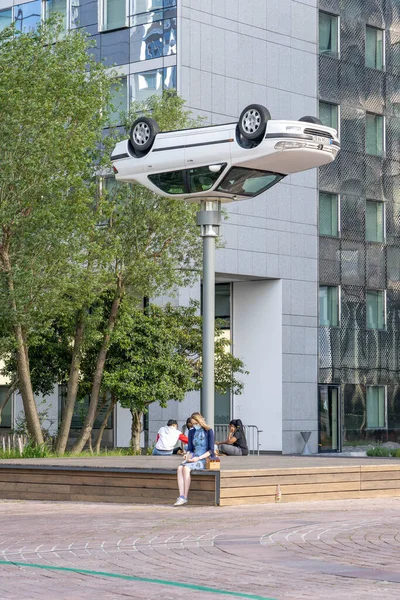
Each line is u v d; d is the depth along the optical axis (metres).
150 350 38.38
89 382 39.50
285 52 50.59
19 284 32.66
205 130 28.62
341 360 52.88
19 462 26.34
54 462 26.30
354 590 11.35
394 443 54.91
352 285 53.56
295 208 51.00
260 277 49.69
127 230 36.31
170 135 29.33
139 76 46.94
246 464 25.38
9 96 32.19
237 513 20.42
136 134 30.03
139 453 38.81
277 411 50.09
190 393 45.22
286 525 17.91
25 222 32.47
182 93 45.66
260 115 27.23
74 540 16.17
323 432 52.00
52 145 32.28
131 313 38.56
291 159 27.58
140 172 30.00
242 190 29.30
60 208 32.62
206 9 47.00
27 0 51.00
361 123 54.31
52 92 33.84
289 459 28.66
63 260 33.00
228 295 51.97
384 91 55.66
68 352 39.06
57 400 49.97
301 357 51.03
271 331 50.47
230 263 47.81
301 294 51.16
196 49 46.41
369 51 55.16
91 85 35.06
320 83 52.41
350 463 26.14
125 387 37.69
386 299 55.16
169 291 43.47
